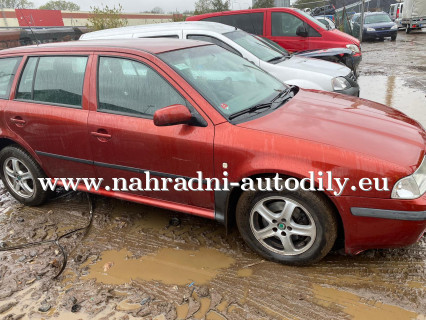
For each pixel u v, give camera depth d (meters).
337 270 2.85
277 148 2.68
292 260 2.89
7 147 4.05
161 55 3.21
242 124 2.88
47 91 3.70
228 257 3.11
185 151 2.97
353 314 2.44
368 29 20.03
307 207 2.70
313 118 2.97
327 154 2.57
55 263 3.16
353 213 2.58
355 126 2.85
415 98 7.54
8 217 4.01
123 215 3.88
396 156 2.53
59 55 3.66
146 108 3.17
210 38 6.26
